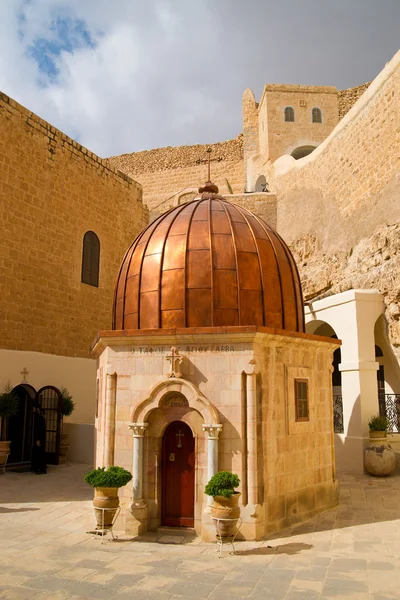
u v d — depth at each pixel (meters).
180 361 9.44
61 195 21.56
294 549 8.39
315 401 11.07
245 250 10.09
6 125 19.19
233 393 9.23
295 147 34.41
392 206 19.03
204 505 9.19
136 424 9.51
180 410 9.59
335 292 20.95
